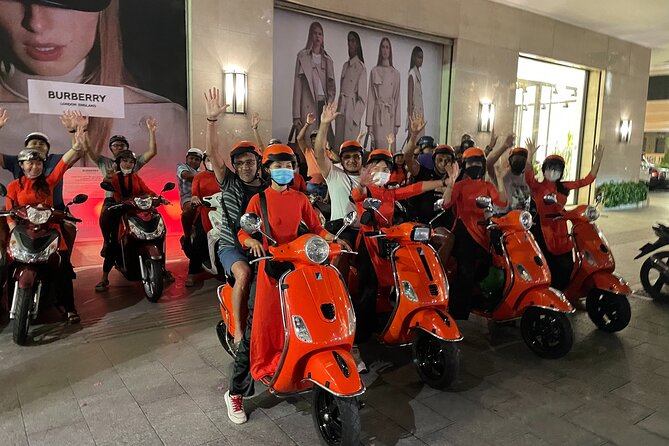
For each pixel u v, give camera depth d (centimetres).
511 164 487
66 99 637
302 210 299
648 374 360
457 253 423
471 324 466
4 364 359
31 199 424
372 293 358
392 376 355
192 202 512
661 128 2331
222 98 735
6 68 602
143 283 519
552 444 273
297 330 252
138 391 322
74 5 630
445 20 961
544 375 358
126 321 449
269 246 273
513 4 1041
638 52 1361
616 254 774
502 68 1062
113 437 272
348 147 403
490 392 332
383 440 275
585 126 1345
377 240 357
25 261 389
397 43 939
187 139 722
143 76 683
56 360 367
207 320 453
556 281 463
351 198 386
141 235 488
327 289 262
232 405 290
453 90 998
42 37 616
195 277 598
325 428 270
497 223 400
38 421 286
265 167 290
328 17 838
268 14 755
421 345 343
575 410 309
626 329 452
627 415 304
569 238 464
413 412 305
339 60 873
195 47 704
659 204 1490
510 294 392
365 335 363
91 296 520
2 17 593
